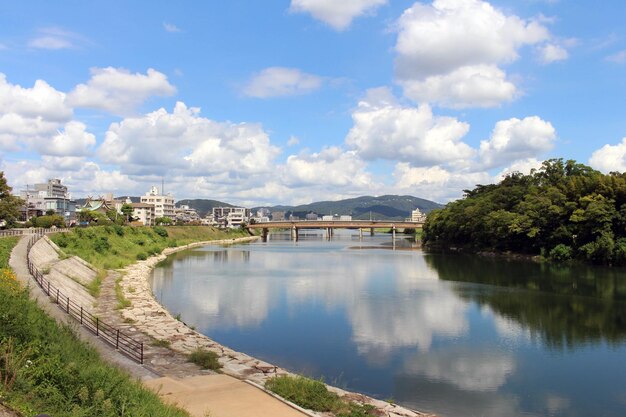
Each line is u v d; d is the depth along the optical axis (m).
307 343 32.62
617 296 48.25
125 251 84.06
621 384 25.33
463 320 39.06
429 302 46.75
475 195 137.75
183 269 75.62
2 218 72.69
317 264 84.94
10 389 12.50
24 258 45.19
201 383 21.14
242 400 18.86
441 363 28.52
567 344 32.22
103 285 49.06
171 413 15.09
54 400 13.06
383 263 86.38
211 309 43.66
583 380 25.84
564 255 78.62
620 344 32.16
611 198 77.62
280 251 121.38
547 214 84.75
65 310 30.89
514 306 44.19
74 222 135.25
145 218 195.62
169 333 30.72
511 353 30.42
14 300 19.73
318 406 19.05
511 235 92.94
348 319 39.66
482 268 75.25
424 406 22.42
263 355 29.94
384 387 24.72
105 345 25.39
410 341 33.16
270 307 44.66
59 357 16.39
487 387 24.88
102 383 14.96
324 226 199.12
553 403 22.97
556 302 45.69
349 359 29.25
